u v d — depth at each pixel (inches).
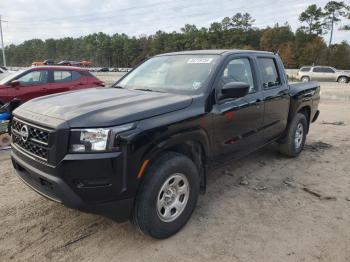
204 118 139.6
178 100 134.7
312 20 3339.1
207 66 158.1
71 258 118.2
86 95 143.8
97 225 139.9
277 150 244.5
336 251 123.7
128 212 117.2
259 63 190.4
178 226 133.3
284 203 162.7
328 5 3243.1
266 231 136.6
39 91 364.8
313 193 174.1
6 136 253.6
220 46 3693.4
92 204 110.7
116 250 123.2
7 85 346.3
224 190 177.3
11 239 128.6
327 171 209.9
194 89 148.2
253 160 229.3
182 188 133.2
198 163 144.9
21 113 128.3
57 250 122.5
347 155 246.1
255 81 182.5
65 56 5251.0
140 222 120.8
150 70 177.9
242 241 129.3
